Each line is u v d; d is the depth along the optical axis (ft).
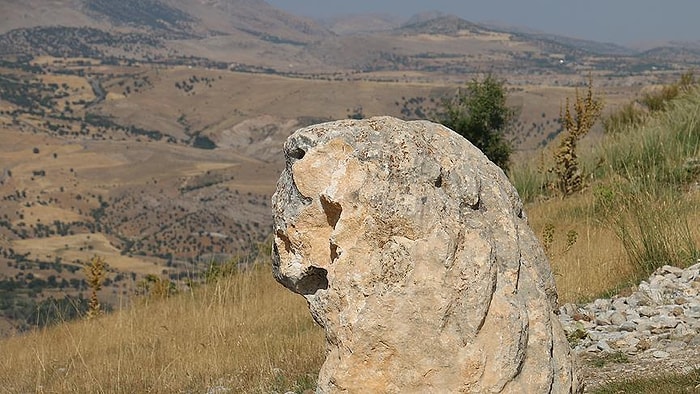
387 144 16.28
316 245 16.48
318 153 16.40
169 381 32.53
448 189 16.55
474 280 15.85
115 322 46.11
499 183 17.66
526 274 17.02
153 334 41.09
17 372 38.81
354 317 15.57
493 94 71.92
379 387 15.53
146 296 55.47
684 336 28.91
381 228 15.79
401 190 15.94
